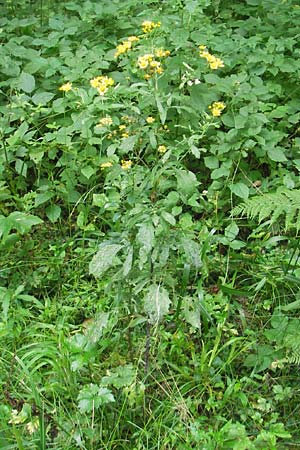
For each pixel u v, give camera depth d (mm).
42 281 3660
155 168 2756
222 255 3738
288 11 5125
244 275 3658
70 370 2957
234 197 4027
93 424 2766
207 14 5520
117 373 2836
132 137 2852
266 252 3791
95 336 2824
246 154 3992
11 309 3385
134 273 2736
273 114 4184
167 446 2750
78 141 4082
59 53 4770
